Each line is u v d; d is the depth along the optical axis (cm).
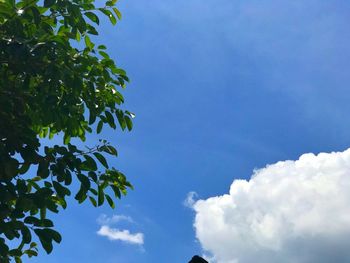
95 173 469
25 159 423
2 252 410
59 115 466
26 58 402
